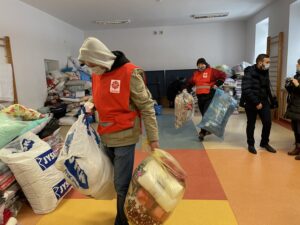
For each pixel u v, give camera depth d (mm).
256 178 2523
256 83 3078
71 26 7004
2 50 4102
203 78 3953
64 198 2225
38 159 2004
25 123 2238
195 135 4242
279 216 1891
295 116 2984
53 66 6156
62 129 4949
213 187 2361
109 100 1462
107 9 5367
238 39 7543
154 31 7805
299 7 4695
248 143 3336
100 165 1498
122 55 1474
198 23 7547
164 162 1505
